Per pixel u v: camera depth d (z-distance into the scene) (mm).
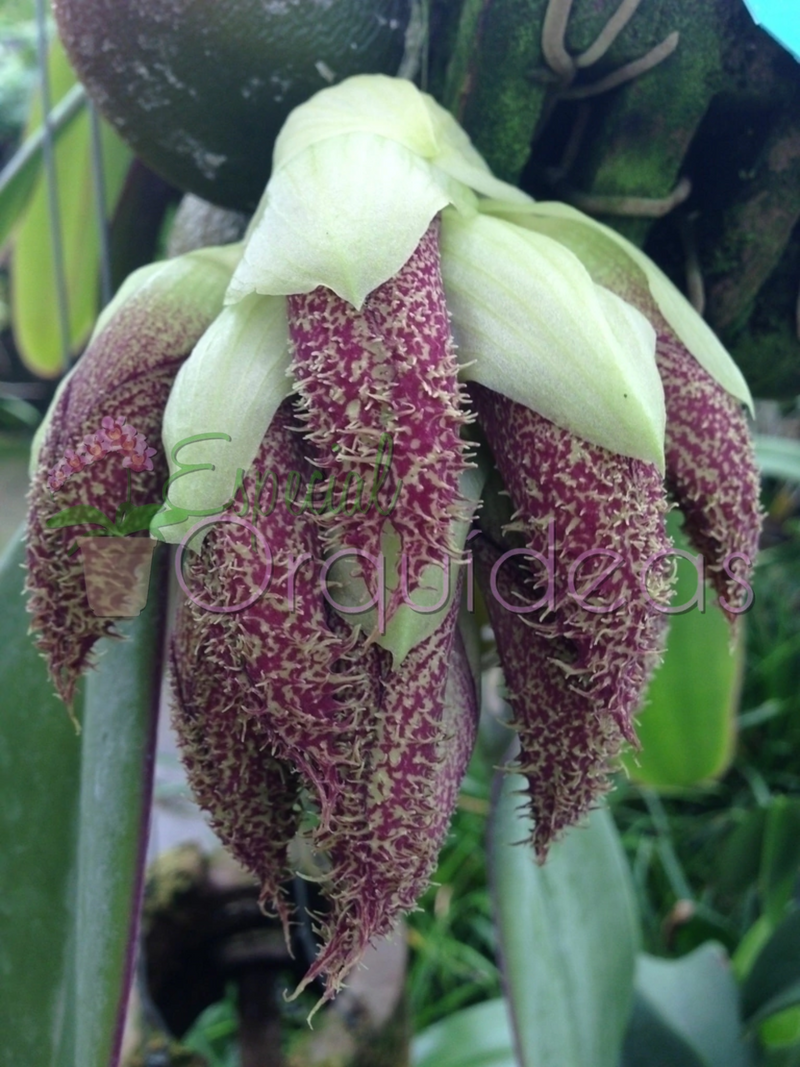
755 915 329
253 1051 246
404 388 101
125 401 123
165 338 126
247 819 117
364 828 104
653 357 115
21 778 158
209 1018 399
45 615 125
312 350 104
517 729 119
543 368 108
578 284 110
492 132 148
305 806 120
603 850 216
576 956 191
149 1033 224
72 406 124
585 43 138
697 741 236
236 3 132
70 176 238
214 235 188
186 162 153
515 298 110
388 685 105
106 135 221
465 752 118
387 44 147
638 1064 222
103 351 126
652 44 139
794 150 148
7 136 780
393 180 109
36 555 123
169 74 139
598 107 151
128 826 139
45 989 150
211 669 113
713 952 246
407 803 104
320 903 187
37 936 152
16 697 161
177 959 248
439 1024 298
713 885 402
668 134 147
